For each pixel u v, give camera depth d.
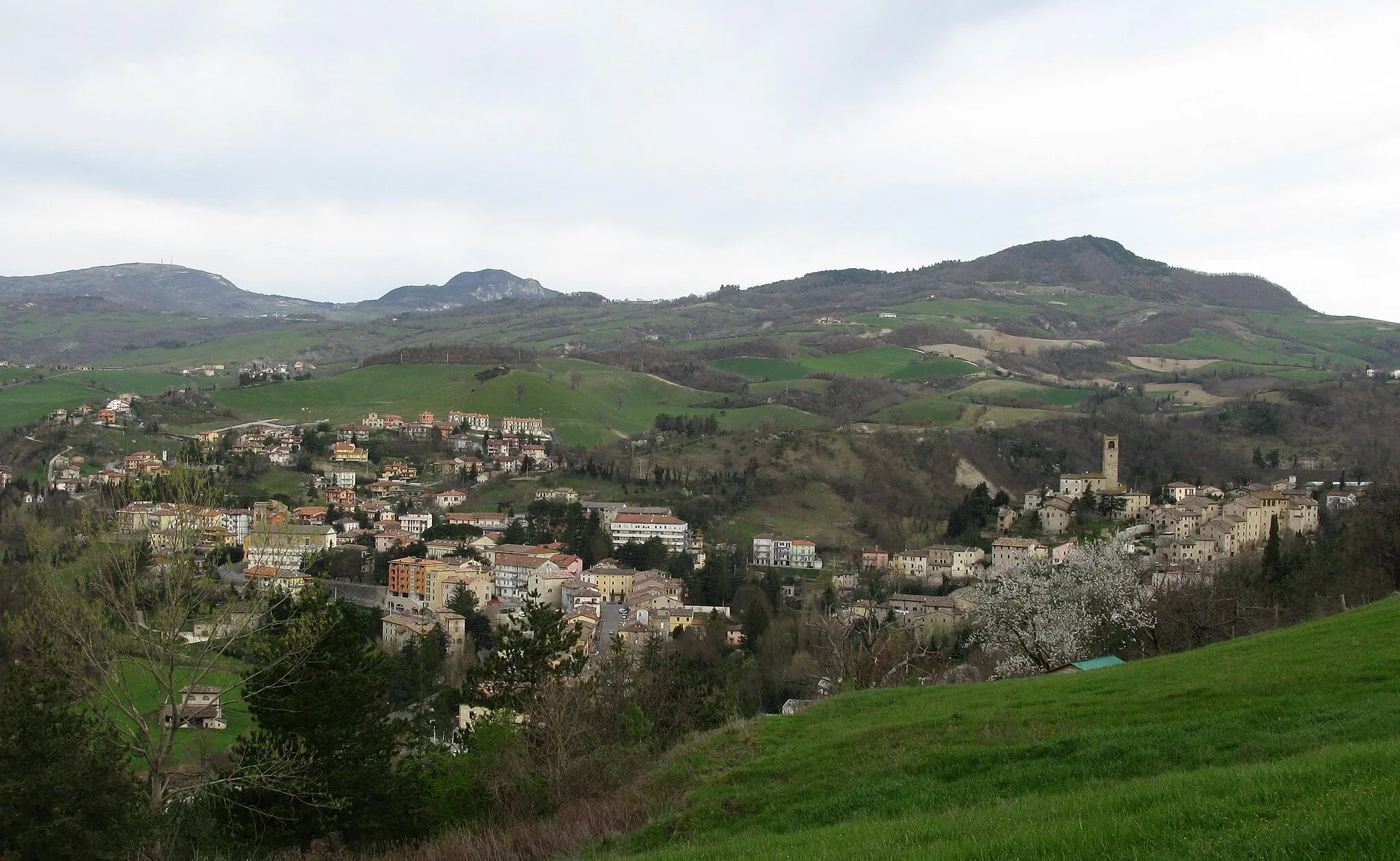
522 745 33.44
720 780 27.52
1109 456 166.25
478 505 194.38
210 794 33.72
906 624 101.50
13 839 26.39
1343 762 15.53
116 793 28.95
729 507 180.75
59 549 33.47
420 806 35.16
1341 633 30.83
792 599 131.62
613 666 47.41
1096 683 31.25
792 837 19.47
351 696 34.56
